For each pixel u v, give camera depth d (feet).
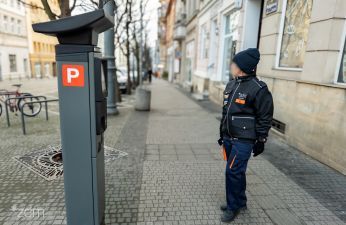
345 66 14.15
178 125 22.76
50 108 29.76
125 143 17.31
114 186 11.47
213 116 27.12
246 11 25.39
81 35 6.49
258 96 8.27
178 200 10.50
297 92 16.38
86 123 6.97
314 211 9.94
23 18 107.65
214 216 9.53
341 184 12.01
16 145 16.52
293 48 18.53
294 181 12.23
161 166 13.69
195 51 54.29
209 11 42.14
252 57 8.33
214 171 13.24
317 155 14.64
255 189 11.45
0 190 11.02
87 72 6.69
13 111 26.76
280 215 9.63
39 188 11.21
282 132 18.52
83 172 7.28
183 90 60.70
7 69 96.99
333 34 14.01
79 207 7.54
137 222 9.07
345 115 12.67
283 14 19.53
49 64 131.95
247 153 8.73
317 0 14.93
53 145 16.55
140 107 29.27
